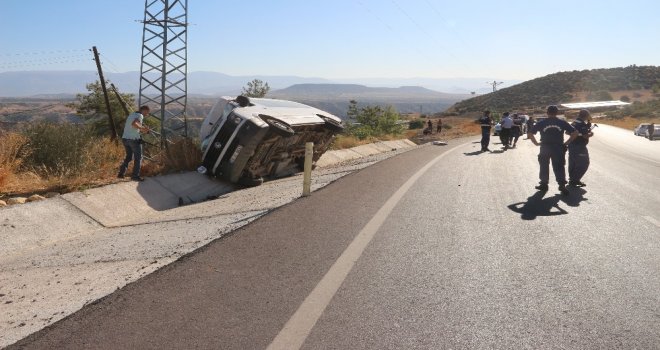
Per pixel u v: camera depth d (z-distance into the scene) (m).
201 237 6.05
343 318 3.56
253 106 12.23
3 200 8.02
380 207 7.85
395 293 4.08
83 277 4.87
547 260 5.09
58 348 3.11
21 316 3.88
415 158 17.73
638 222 7.01
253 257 5.03
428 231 6.29
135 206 9.45
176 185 11.12
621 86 174.12
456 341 3.23
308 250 5.30
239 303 3.81
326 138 15.47
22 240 6.83
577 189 10.26
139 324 3.44
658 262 5.06
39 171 10.23
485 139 21.83
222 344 3.13
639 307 3.85
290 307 3.74
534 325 3.50
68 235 7.52
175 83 18.88
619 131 57.41
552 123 9.69
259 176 12.93
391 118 46.22
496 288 4.24
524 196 9.23
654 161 18.67
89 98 25.67
